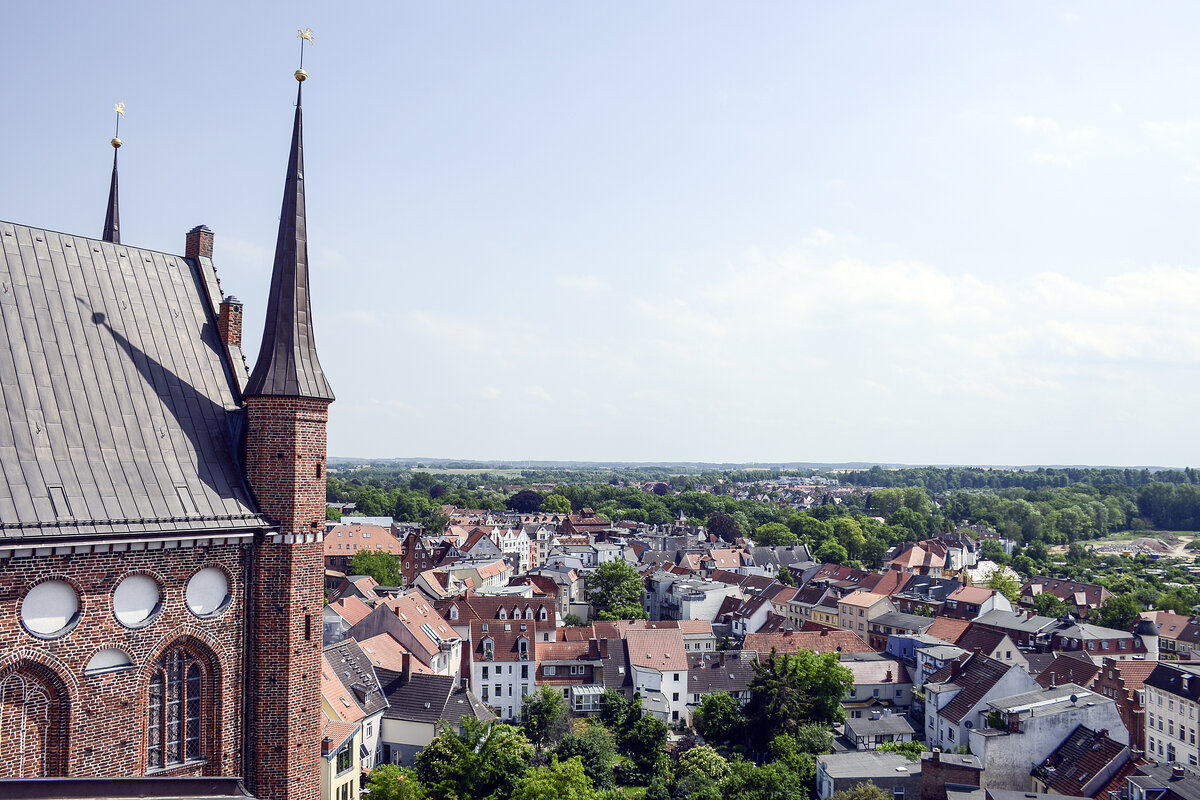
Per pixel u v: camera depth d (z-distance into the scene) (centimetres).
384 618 10769
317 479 3369
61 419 2961
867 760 8138
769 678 9881
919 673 11469
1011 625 15038
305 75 3553
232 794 2703
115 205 4775
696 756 8712
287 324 3362
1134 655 14475
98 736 2834
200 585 3111
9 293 3066
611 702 10394
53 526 2714
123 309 3381
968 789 7150
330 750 6800
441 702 8794
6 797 2420
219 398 3469
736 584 19875
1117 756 7238
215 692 3156
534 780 5819
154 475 3067
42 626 2727
